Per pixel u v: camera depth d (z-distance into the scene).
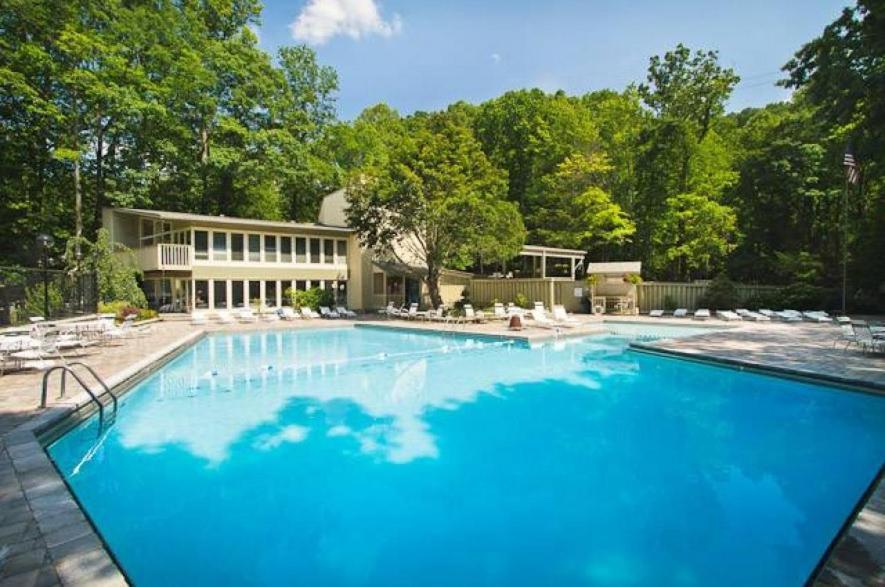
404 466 6.39
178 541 4.54
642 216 35.44
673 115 35.06
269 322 22.22
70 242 21.78
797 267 26.89
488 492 5.55
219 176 32.97
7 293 14.66
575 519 4.96
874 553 3.38
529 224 37.81
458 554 4.32
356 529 4.77
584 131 36.12
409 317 24.58
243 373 12.34
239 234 25.28
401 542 4.54
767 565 4.09
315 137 39.50
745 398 9.64
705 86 34.06
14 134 26.33
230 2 32.53
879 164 20.03
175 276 23.94
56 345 11.32
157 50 27.11
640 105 38.19
